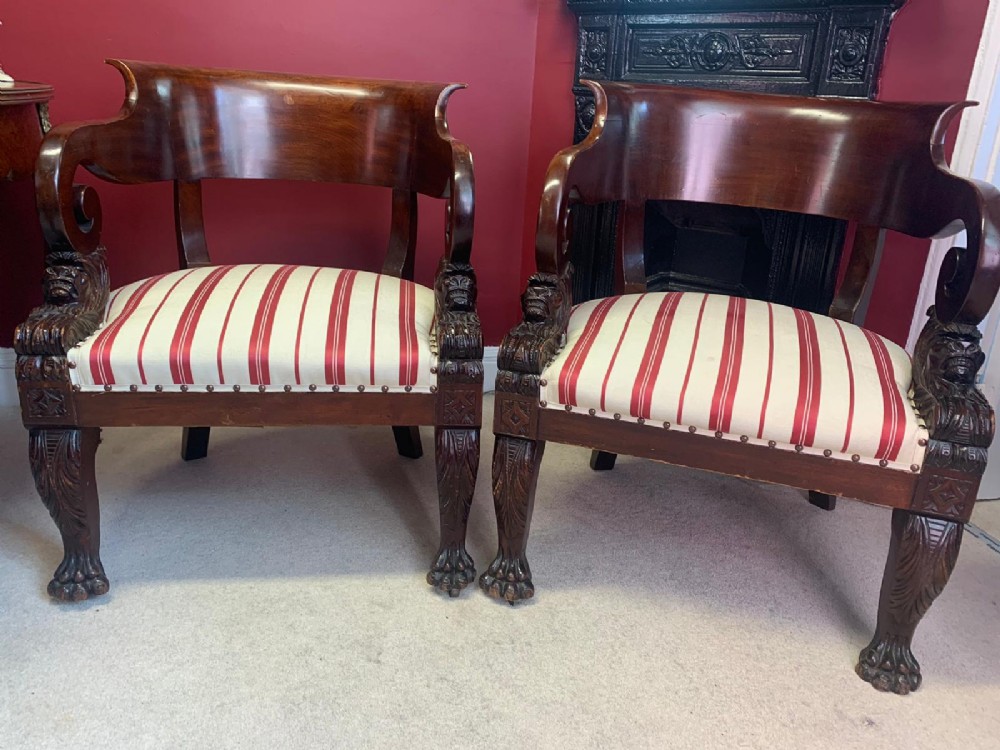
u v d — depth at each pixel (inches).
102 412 43.3
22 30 62.4
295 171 55.9
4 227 68.4
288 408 44.3
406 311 47.4
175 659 43.9
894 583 42.8
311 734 39.6
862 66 55.0
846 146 51.3
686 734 41.0
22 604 47.4
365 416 45.1
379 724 40.5
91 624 46.1
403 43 68.6
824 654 47.4
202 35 64.5
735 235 68.8
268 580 50.9
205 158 54.1
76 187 43.5
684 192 54.8
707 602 51.5
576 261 74.0
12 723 39.3
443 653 45.6
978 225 39.1
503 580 49.7
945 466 38.9
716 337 44.4
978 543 59.9
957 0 54.4
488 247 77.8
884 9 53.0
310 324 44.3
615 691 43.6
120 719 39.9
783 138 52.7
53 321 42.1
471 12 69.3
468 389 44.9
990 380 62.3
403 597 50.1
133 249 69.7
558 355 44.8
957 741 41.6
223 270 51.3
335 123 55.2
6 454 64.5
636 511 61.8
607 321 47.1
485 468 67.1
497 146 74.3
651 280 73.7
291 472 64.5
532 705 42.3
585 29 66.1
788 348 43.5
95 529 47.3
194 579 50.6
